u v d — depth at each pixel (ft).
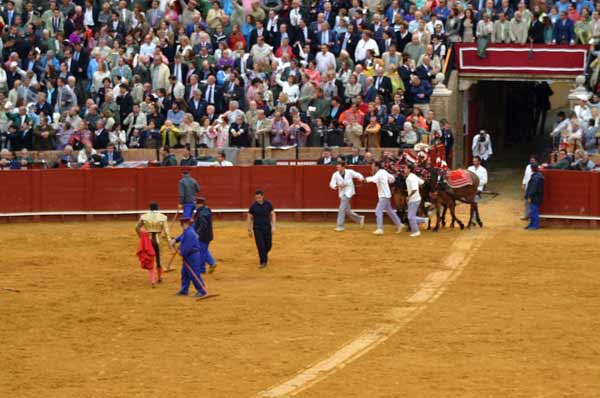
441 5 220.43
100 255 168.04
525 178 188.55
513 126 244.63
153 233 148.46
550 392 101.14
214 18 225.97
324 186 195.42
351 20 218.18
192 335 122.52
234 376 107.14
